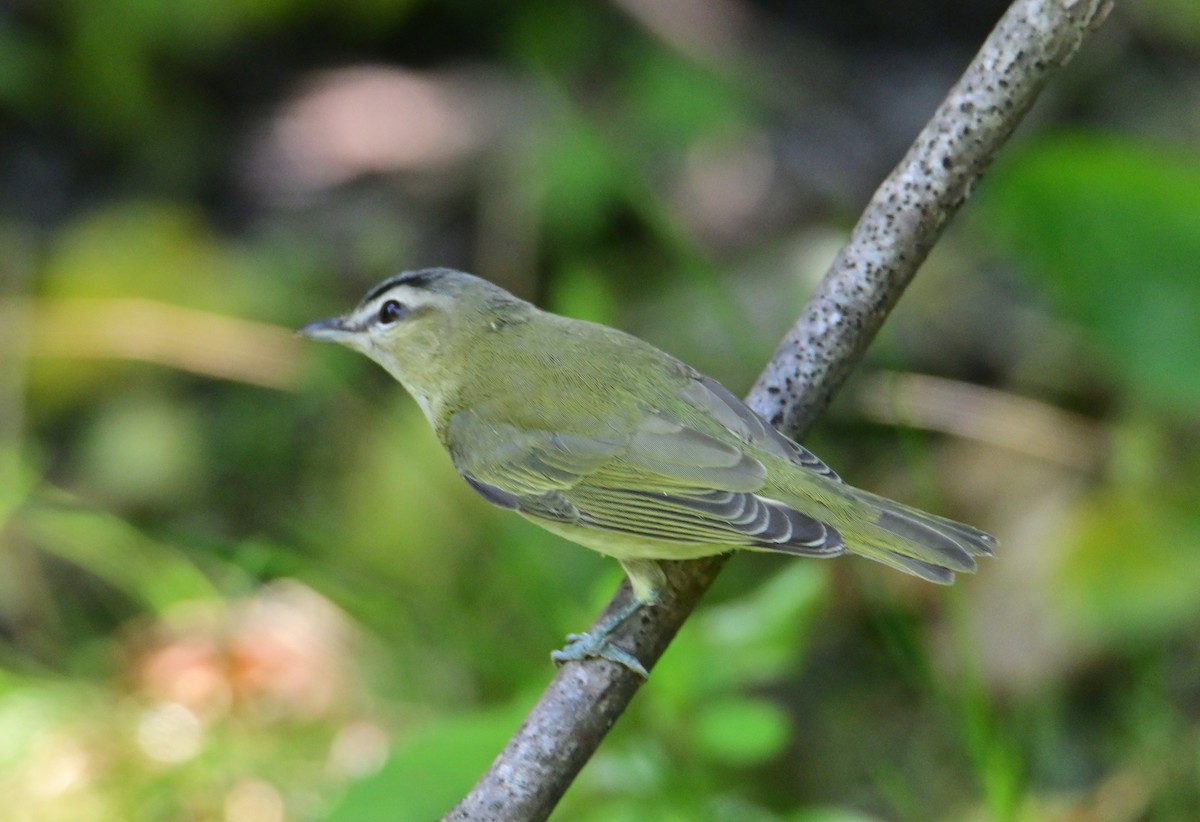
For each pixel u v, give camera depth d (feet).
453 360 29.81
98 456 46.29
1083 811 32.68
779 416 25.32
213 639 34.68
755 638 26.84
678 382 27.55
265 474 45.03
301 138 54.13
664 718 26.58
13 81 52.75
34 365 46.91
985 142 23.45
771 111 52.60
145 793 31.68
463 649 34.40
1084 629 35.22
